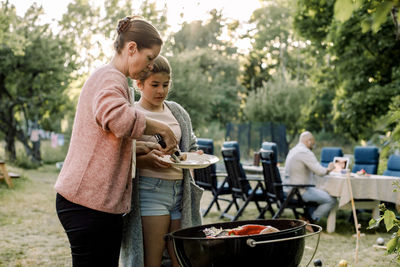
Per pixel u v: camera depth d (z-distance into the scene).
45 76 18.50
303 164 6.19
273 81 24.25
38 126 20.25
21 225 6.13
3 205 7.73
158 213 2.51
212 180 7.21
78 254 2.01
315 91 14.41
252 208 8.24
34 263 4.32
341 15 1.32
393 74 10.23
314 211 6.12
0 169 10.44
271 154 6.05
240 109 33.69
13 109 19.75
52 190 10.20
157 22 20.00
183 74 20.08
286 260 2.05
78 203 1.97
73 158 2.01
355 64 10.78
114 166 1.99
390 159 7.12
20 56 17.41
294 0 11.89
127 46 2.06
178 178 2.59
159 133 2.04
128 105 1.94
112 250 2.07
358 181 5.93
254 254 1.97
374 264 4.32
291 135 22.92
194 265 2.04
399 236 2.86
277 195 6.15
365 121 10.93
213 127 28.20
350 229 6.22
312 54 13.61
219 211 7.81
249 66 36.72
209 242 1.96
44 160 21.83
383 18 1.35
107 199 1.98
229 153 6.68
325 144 26.83
